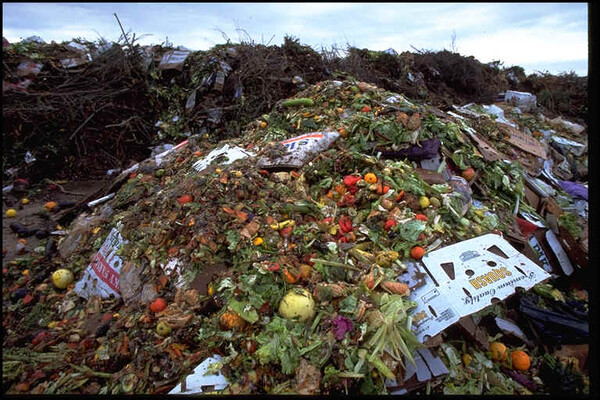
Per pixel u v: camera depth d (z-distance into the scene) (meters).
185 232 3.60
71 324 3.59
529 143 6.71
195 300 3.17
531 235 4.36
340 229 3.67
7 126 7.39
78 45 8.70
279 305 2.96
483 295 3.01
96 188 7.53
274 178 4.35
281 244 3.42
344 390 2.54
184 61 9.36
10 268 4.57
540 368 3.15
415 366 2.70
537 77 14.70
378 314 2.73
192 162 5.44
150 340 3.03
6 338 3.52
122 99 8.71
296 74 9.84
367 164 4.34
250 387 2.57
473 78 12.08
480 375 2.97
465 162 4.76
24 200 6.66
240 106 8.86
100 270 3.92
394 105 5.67
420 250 3.31
